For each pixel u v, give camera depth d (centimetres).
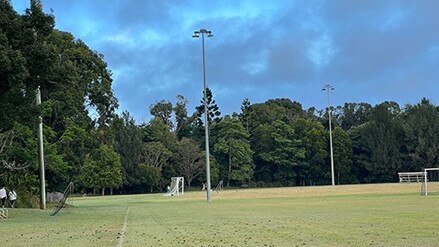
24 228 2116
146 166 10912
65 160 5400
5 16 2830
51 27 3088
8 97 2864
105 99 5588
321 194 5600
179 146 11525
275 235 1539
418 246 1241
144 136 11719
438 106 12275
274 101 14650
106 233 1747
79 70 5197
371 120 11850
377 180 11606
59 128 5319
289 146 11881
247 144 11856
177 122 13425
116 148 10819
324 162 11856
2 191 4066
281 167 12094
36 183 4984
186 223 2120
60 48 4916
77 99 4969
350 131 12150
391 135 11462
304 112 14450
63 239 1588
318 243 1329
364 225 1798
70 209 3966
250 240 1425
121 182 10219
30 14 3017
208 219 2339
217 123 12381
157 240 1474
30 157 4550
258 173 12288
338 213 2495
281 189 8250
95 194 10594
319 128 11956
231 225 1948
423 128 11206
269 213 2664
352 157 11825
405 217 2116
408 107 12650
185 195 7525
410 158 11338
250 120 12725
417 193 4928
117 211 3441
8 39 2819
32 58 2867
